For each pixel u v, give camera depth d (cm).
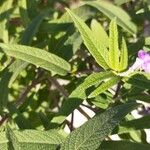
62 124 43
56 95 59
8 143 32
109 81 37
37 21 48
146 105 55
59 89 49
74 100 38
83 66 50
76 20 35
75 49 47
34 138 33
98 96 43
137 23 51
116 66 37
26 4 53
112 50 36
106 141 36
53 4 61
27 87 49
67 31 48
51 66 41
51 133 34
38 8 58
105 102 43
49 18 55
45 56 41
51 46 48
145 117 38
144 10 50
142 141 45
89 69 51
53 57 41
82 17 50
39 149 33
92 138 30
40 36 51
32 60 40
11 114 41
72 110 39
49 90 56
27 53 40
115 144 35
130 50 44
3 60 48
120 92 42
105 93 43
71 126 44
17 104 46
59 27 49
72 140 31
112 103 42
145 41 45
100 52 36
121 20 48
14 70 43
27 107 50
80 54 53
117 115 31
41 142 33
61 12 61
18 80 56
